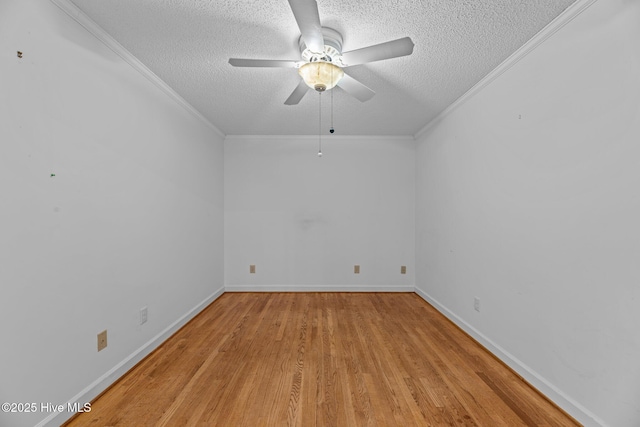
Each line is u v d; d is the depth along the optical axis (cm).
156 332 235
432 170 340
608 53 136
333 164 404
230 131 384
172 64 212
